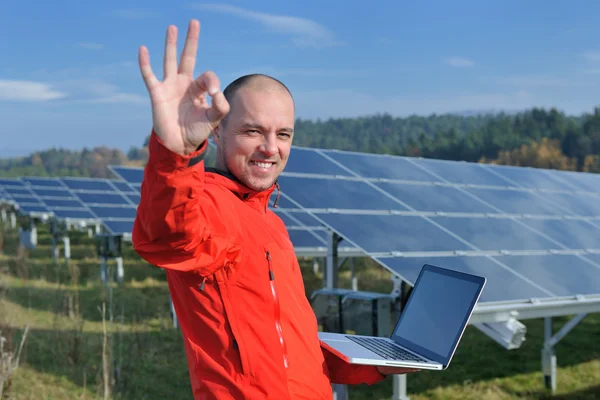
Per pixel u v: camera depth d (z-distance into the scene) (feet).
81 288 50.11
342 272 59.52
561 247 26.63
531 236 26.66
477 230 25.34
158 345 34.12
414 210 25.27
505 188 34.32
